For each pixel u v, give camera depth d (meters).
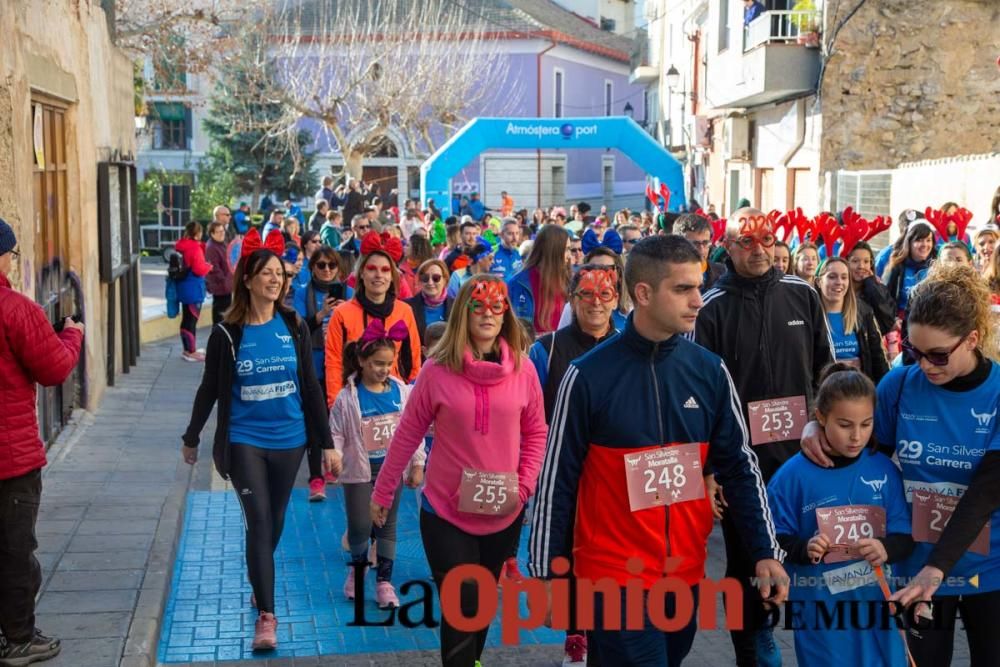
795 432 5.63
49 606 6.01
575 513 4.18
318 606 6.70
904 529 4.32
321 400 6.23
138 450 9.87
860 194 17.83
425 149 43.84
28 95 8.58
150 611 5.97
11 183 7.77
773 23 20.64
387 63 36.16
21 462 5.09
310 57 38.59
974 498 4.05
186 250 15.41
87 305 11.35
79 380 11.23
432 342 7.42
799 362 5.63
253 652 5.98
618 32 68.06
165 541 7.18
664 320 3.98
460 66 38.62
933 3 18.89
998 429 4.11
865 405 4.26
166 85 33.22
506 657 5.92
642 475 4.04
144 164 46.06
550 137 25.08
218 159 40.81
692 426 4.10
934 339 4.07
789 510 4.46
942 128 19.17
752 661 5.11
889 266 10.27
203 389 6.07
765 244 5.54
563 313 7.20
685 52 34.59
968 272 4.17
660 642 4.14
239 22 32.16
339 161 45.22
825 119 19.25
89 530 7.39
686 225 8.24
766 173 23.50
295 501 8.98
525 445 5.29
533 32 45.53
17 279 7.86
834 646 4.42
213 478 9.61
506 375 5.09
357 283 7.37
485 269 11.14
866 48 19.08
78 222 11.03
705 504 4.21
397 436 5.23
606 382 4.05
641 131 25.00
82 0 11.41
